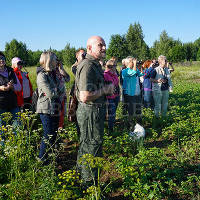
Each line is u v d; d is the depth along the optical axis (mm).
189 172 3783
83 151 3043
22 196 2998
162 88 6539
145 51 46781
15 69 5289
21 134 3715
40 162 3457
